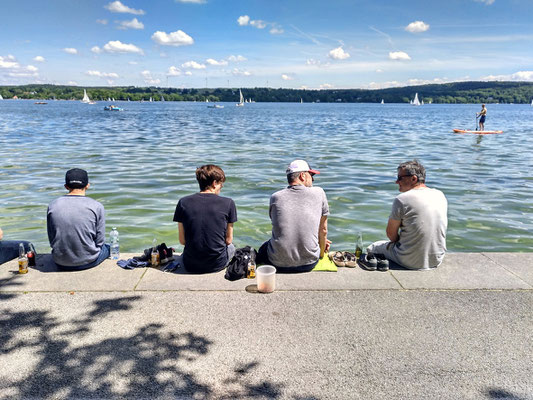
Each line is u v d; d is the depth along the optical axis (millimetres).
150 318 3385
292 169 4281
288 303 3660
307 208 4188
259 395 2535
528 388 2625
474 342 3111
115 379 2648
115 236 4867
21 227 7629
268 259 4418
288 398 2514
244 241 6996
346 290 3918
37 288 3877
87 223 4234
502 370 2799
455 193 10641
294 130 36625
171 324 3301
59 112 83000
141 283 4023
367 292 3881
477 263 4547
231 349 2988
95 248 4371
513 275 4250
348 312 3521
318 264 4469
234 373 2732
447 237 7270
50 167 14328
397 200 4297
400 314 3498
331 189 11023
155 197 10023
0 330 3168
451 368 2811
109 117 62812
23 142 23250
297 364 2834
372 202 9641
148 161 16094
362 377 2713
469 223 8070
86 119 54969
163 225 7852
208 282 4070
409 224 4273
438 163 15977
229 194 10414
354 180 12336
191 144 23188
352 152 19578
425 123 51812
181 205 4199
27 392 2516
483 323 3371
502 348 3041
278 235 4211
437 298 3775
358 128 40156
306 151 19938
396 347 3039
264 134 31547
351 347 3031
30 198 9773
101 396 2496
